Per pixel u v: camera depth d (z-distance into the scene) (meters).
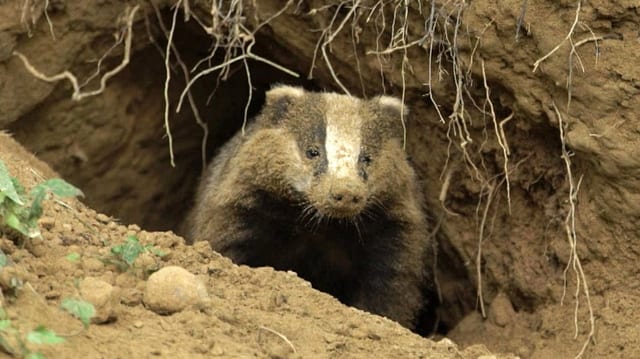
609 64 10.27
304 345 7.69
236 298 8.34
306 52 13.65
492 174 12.40
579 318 10.73
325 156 11.69
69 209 9.41
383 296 12.84
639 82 10.11
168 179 16.08
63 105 14.10
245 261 12.81
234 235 12.69
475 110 12.05
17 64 13.23
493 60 11.17
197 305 7.55
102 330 6.93
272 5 13.27
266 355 7.28
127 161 15.38
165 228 16.42
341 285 13.14
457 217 13.14
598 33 10.33
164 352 6.86
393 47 11.95
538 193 11.84
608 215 10.57
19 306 6.72
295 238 12.63
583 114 10.52
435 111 12.70
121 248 8.11
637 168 10.20
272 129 12.33
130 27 13.29
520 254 12.02
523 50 10.90
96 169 15.06
